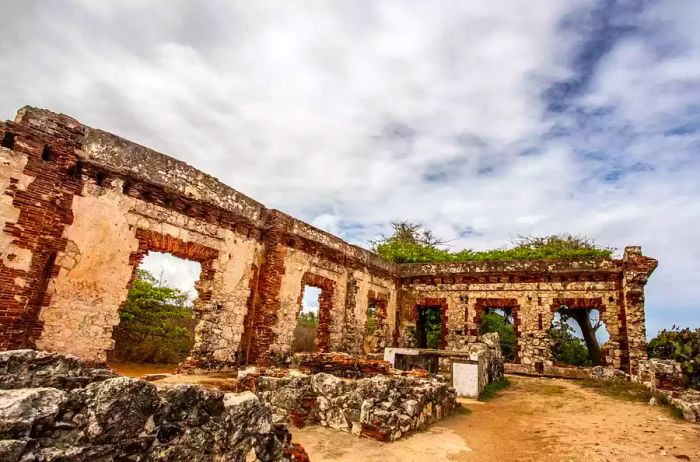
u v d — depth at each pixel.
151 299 16.45
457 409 9.50
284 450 4.21
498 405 10.49
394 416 6.76
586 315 22.59
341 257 17.39
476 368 11.55
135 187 10.52
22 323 8.23
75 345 9.08
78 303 9.22
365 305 18.78
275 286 13.94
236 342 12.91
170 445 3.22
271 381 7.81
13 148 8.38
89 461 2.77
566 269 18.42
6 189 8.19
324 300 16.70
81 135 9.57
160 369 14.79
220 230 12.70
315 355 9.72
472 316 19.88
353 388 7.17
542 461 6.02
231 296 12.88
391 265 21.14
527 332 18.58
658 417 8.82
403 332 21.16
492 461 6.03
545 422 8.49
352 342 17.58
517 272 19.30
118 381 3.04
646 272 16.23
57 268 8.92
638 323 16.09
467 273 20.30
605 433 7.49
